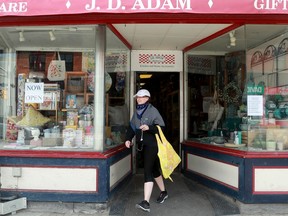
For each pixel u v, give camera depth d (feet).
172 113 25.43
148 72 23.56
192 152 20.77
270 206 15.24
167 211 15.44
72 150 15.84
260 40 16.78
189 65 22.25
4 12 13.38
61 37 16.71
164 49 22.62
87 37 16.46
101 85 16.16
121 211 15.37
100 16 15.46
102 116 16.07
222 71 18.89
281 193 15.11
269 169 15.14
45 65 17.26
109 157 15.72
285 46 17.15
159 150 15.01
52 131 16.69
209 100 20.04
